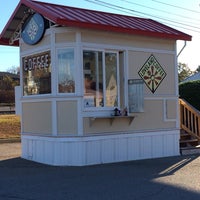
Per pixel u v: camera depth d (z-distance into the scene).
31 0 12.05
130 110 12.34
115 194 8.11
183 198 7.77
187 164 11.55
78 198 7.83
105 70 12.05
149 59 12.98
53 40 11.60
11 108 47.16
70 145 11.45
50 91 11.88
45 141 11.95
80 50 11.41
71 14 11.64
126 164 11.59
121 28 11.90
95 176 9.88
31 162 12.18
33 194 8.18
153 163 11.77
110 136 11.94
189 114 14.73
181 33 13.59
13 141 17.73
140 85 12.16
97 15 12.55
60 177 9.81
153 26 13.32
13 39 13.62
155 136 13.03
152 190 8.41
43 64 12.14
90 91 11.70
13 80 67.62
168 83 13.47
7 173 10.43
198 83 16.67
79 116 11.40
